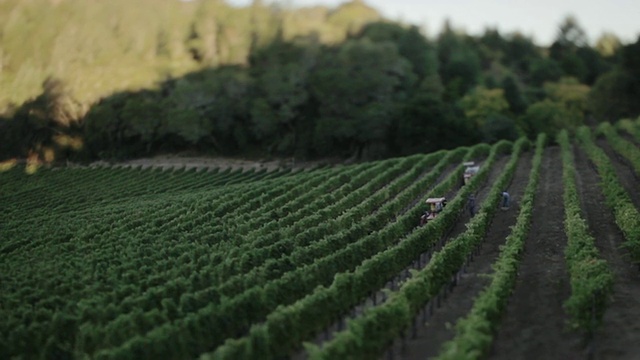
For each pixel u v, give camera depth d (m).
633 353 20.39
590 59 146.12
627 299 26.11
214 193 64.81
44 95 116.69
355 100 100.44
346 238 36.34
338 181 63.31
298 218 46.56
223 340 23.00
